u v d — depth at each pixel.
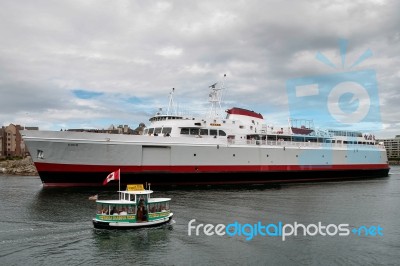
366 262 23.80
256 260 23.83
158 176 56.44
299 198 46.56
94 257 24.16
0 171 123.12
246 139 66.38
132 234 28.98
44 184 52.56
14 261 23.39
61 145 51.72
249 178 64.12
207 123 63.56
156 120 64.75
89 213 35.59
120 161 54.12
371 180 77.06
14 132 174.12
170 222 32.62
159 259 23.88
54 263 23.12
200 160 59.50
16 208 38.41
